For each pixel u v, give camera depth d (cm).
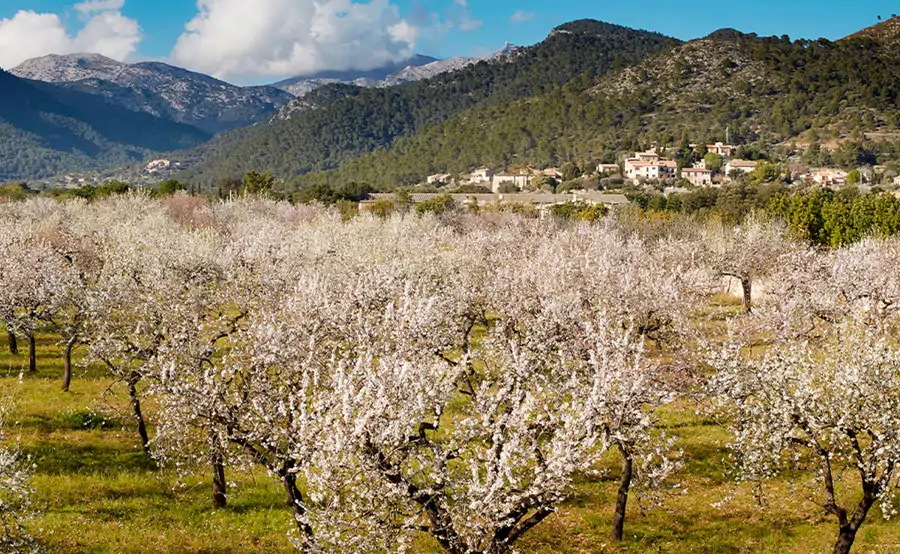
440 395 1241
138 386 2266
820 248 5369
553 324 1873
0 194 9812
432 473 1116
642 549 1475
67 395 2369
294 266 3272
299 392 1204
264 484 1745
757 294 4572
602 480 1811
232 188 11756
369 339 1549
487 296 2352
